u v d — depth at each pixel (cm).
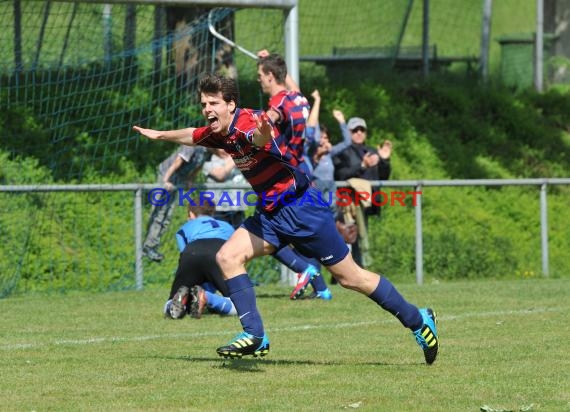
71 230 3900
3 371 2005
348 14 6681
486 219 5159
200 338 2480
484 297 3388
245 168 1945
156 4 3681
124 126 4778
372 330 2611
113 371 2002
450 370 1998
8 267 3697
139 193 3659
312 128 3609
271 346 2341
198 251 2889
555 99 7062
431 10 7825
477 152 6138
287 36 3853
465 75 7044
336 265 1986
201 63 4675
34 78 4722
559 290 3634
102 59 4869
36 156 4559
